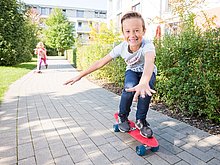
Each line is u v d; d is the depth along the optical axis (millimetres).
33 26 29406
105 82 9133
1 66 15883
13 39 15805
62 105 5398
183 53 4371
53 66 18828
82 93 6953
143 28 2654
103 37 14727
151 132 2914
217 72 3795
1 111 4816
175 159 2740
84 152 2934
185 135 3490
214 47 3771
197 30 4379
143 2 16594
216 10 9859
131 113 4734
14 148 3039
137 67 2910
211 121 4086
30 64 19797
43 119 4289
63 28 44281
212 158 2766
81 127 3865
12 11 15391
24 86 8125
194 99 4164
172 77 4664
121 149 3018
